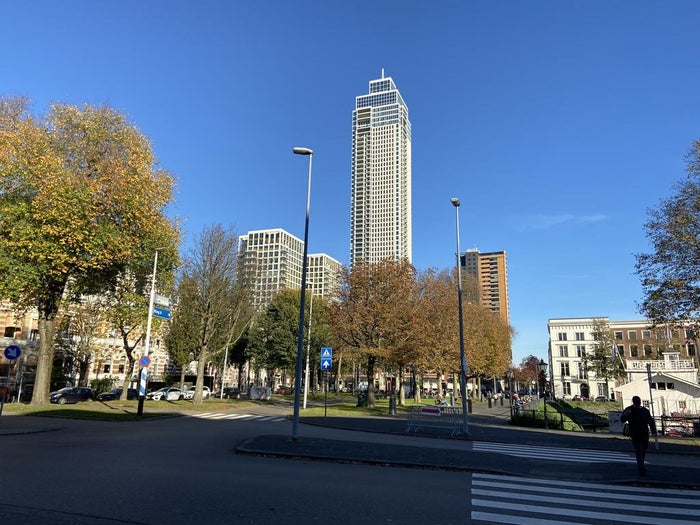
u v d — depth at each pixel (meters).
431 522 6.97
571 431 25.78
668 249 21.56
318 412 32.31
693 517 7.83
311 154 17.97
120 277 31.83
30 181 24.84
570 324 101.44
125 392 37.94
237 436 17.36
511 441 19.09
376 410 35.94
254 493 8.34
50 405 26.44
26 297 26.62
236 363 67.88
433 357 44.12
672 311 21.48
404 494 8.79
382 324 36.81
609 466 12.57
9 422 19.25
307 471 10.84
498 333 61.72
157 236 30.45
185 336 49.44
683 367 43.34
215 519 6.68
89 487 8.31
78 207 24.30
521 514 7.68
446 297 47.88
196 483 8.98
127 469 10.20
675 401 40.44
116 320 33.38
